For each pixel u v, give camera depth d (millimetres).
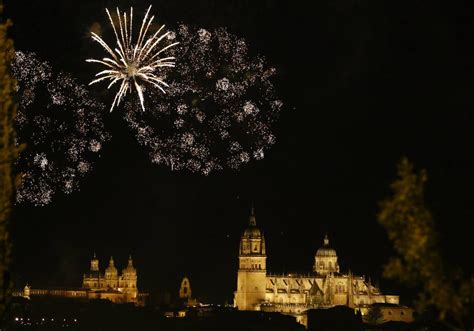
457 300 85312
